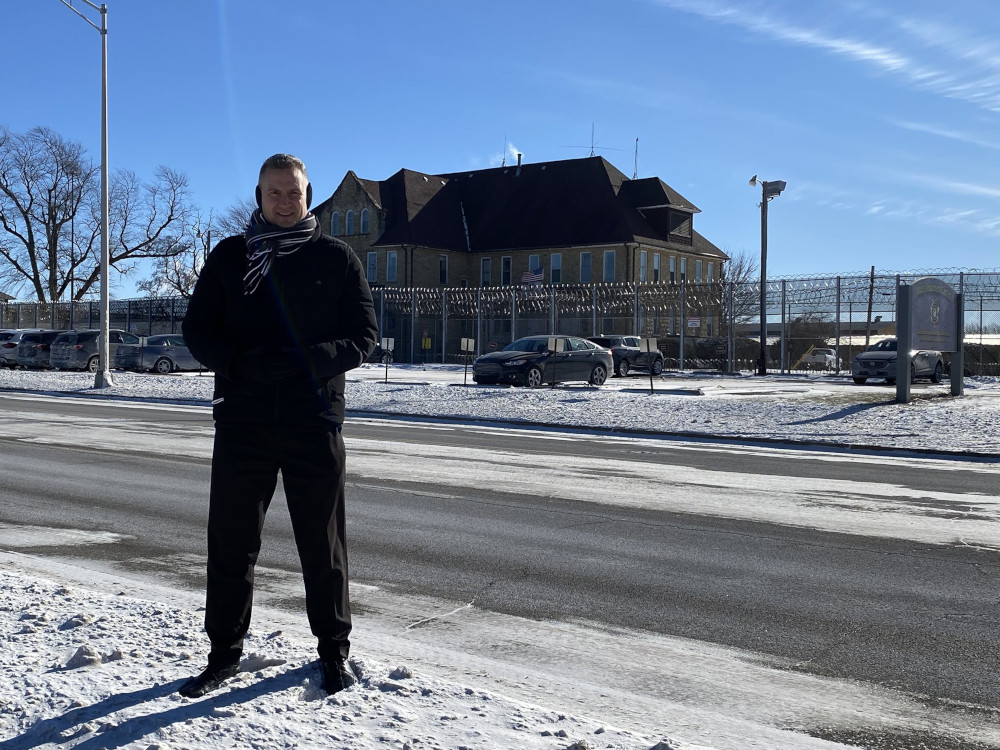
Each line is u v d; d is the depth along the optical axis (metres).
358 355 3.97
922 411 20.83
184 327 3.96
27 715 3.79
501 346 54.59
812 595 6.53
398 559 7.54
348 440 16.53
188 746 3.46
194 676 4.20
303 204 4.00
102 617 5.14
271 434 3.95
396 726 3.68
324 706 3.87
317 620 4.11
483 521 9.11
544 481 11.73
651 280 68.69
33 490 10.71
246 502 4.02
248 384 3.94
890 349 36.22
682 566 7.35
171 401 26.91
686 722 4.27
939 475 12.78
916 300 23.48
